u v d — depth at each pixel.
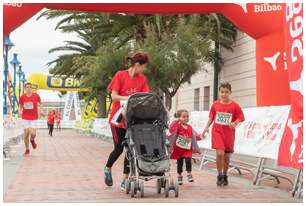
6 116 14.27
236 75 22.86
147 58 7.77
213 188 8.30
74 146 21.45
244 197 7.22
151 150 7.11
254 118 9.19
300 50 6.89
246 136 9.44
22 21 11.25
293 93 7.09
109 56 22.06
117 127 7.77
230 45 23.22
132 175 7.28
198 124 12.73
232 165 10.19
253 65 21.03
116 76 7.75
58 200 6.70
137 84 7.78
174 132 8.82
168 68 20.03
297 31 6.98
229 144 8.62
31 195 7.18
